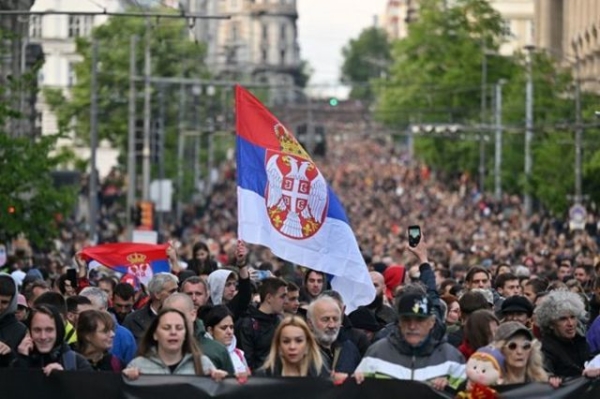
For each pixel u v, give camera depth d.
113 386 30.66
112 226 166.25
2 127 98.38
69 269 48.91
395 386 30.34
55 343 32.56
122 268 52.88
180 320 31.02
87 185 186.25
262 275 49.28
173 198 195.75
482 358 30.23
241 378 30.62
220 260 92.19
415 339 30.66
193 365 31.12
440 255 95.69
